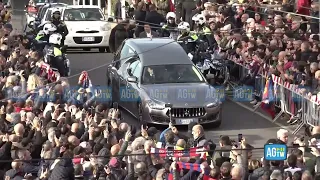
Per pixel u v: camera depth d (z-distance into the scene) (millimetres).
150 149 29156
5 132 32656
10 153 29578
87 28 62719
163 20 61094
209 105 41438
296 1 57312
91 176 28328
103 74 54906
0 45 49719
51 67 47562
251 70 47344
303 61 43094
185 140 33094
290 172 27797
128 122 43031
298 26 51812
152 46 45844
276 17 52656
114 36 58625
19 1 85938
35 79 38656
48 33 53219
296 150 29625
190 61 44656
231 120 44188
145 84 42906
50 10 65500
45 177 28078
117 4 70125
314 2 55406
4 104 36375
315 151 29703
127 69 44469
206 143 31750
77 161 28672
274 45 46906
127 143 29734
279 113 43281
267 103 43906
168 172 27719
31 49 52438
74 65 58250
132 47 46094
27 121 33406
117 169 28297
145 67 43875
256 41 48906
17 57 44406
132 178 28000
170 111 40844
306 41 46219
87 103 37250
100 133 31875
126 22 59500
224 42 50781
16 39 53125
